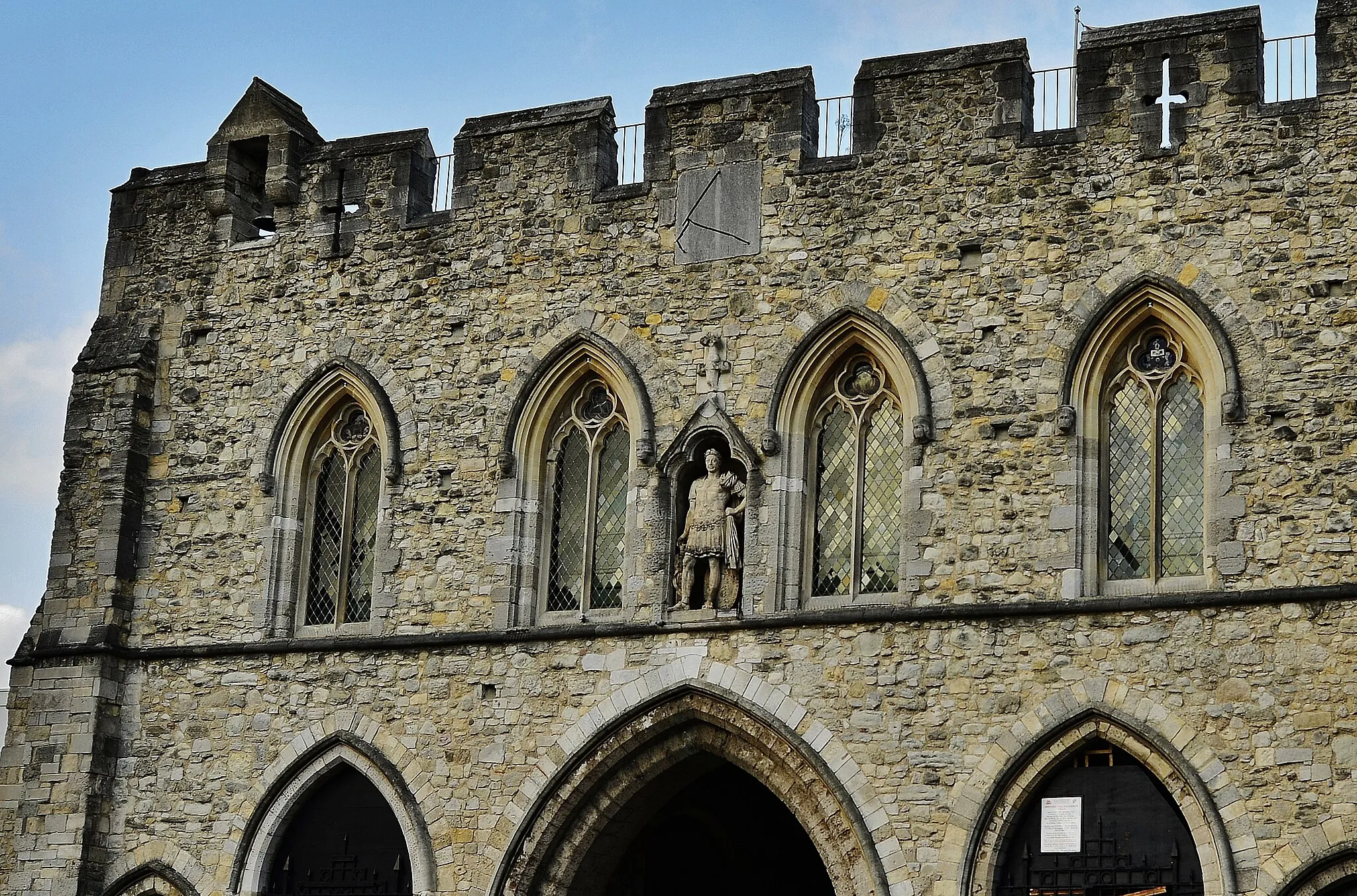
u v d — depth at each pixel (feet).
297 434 112.68
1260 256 95.45
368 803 106.52
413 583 107.55
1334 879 88.28
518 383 107.86
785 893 123.75
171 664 111.04
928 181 102.32
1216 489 93.56
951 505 97.91
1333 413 92.68
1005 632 95.45
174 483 114.32
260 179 119.44
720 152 106.83
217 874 107.14
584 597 104.94
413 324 111.24
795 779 98.58
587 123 110.22
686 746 101.45
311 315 113.91
